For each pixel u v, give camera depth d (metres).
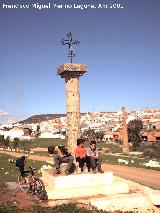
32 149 70.44
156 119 128.50
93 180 13.66
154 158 55.66
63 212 10.92
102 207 12.53
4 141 79.25
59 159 13.76
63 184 13.10
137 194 13.58
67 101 15.67
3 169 25.75
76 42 15.54
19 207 11.15
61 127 172.62
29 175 13.73
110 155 58.75
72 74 15.45
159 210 13.04
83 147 14.38
